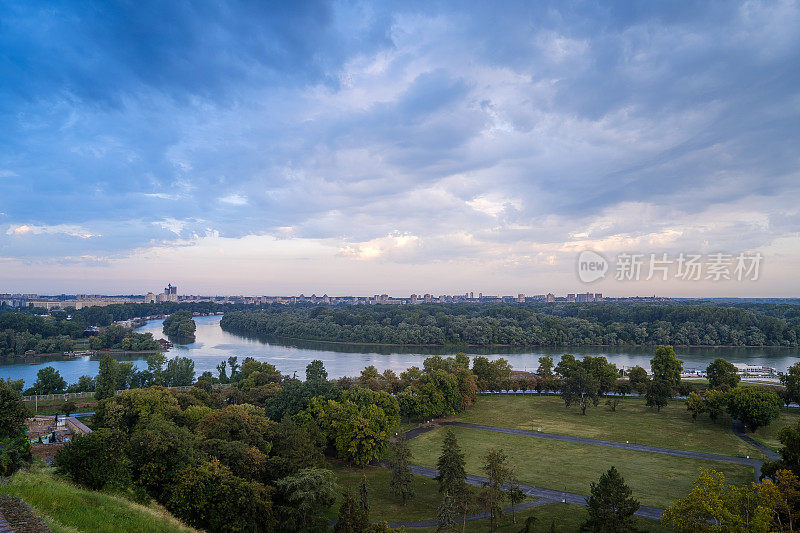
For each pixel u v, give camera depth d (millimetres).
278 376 186000
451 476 89812
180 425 110938
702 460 117125
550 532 78562
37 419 139375
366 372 181500
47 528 36062
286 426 101125
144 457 76125
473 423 154500
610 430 144000
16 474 54062
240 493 71000
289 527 75688
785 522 60938
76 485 60438
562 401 182625
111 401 118750
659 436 137250
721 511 57812
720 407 153125
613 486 74312
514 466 114562
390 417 135250
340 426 119812
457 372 177500
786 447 76250
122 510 52000
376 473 114125
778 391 161125
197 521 70188
